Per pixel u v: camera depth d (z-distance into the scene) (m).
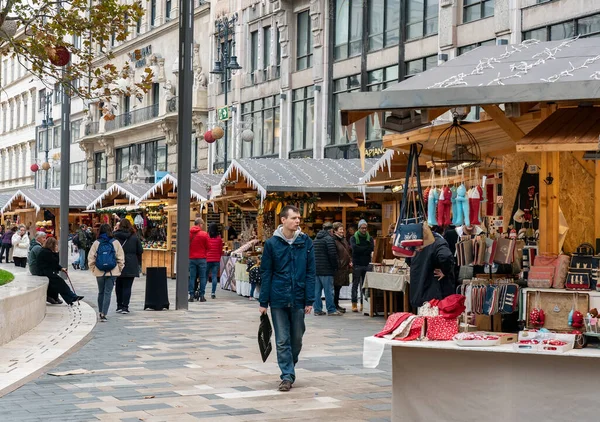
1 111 89.38
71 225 51.44
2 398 9.69
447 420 7.96
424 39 33.03
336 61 38.34
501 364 7.74
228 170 27.47
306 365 12.02
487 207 16.48
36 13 17.06
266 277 10.24
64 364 12.12
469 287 10.90
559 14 26.81
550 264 9.44
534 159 12.53
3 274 18.53
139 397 9.76
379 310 19.28
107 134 60.47
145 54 55.28
